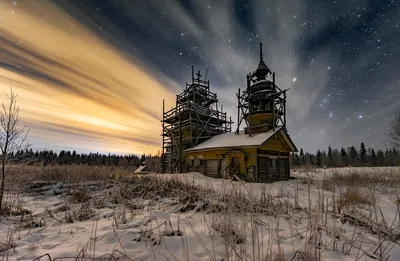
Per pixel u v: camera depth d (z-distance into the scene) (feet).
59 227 15.78
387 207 20.89
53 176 39.50
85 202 23.85
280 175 58.34
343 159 206.69
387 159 171.12
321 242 11.87
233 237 11.94
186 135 81.82
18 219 18.86
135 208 20.76
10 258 10.39
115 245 11.50
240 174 52.95
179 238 12.53
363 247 12.01
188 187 26.68
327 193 27.53
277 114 61.26
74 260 9.84
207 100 92.94
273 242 12.17
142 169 88.12
